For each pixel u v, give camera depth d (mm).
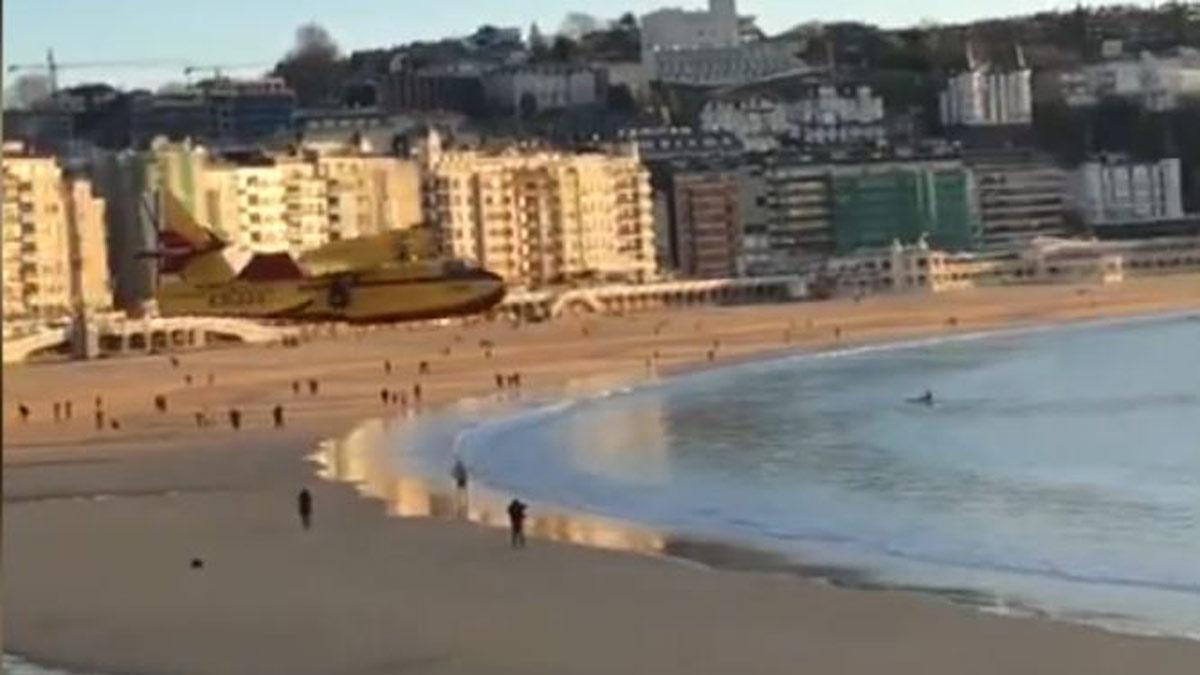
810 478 133625
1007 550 92812
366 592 82875
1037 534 99125
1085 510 109875
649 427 183625
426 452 161000
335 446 170750
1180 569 84688
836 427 179625
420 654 66875
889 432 172750
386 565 92250
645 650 66688
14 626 73875
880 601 76188
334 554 97062
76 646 69062
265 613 76938
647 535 102312
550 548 97188
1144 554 90062
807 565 88938
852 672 61344
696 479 134375
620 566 89562
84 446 184125
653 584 83250
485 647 68000
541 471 142125
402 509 118250
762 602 76938
